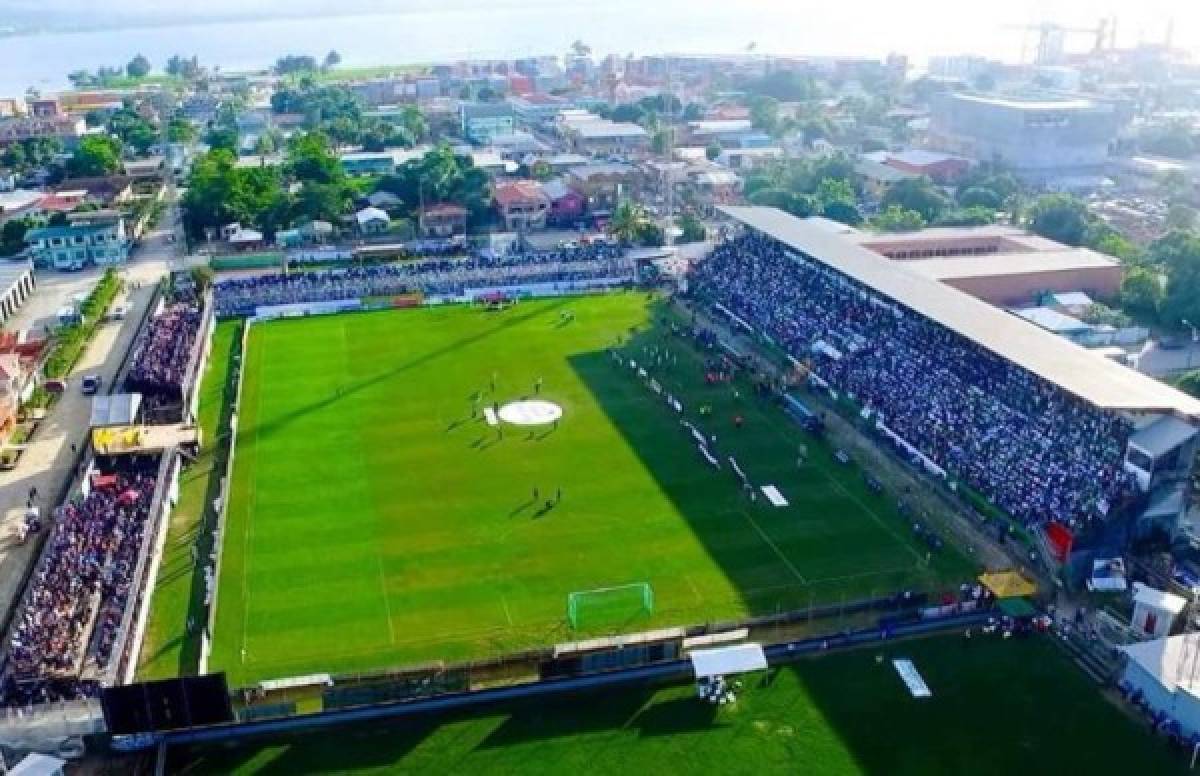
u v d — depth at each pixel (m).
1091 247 188.50
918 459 108.38
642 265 182.12
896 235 185.00
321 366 139.38
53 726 68.25
